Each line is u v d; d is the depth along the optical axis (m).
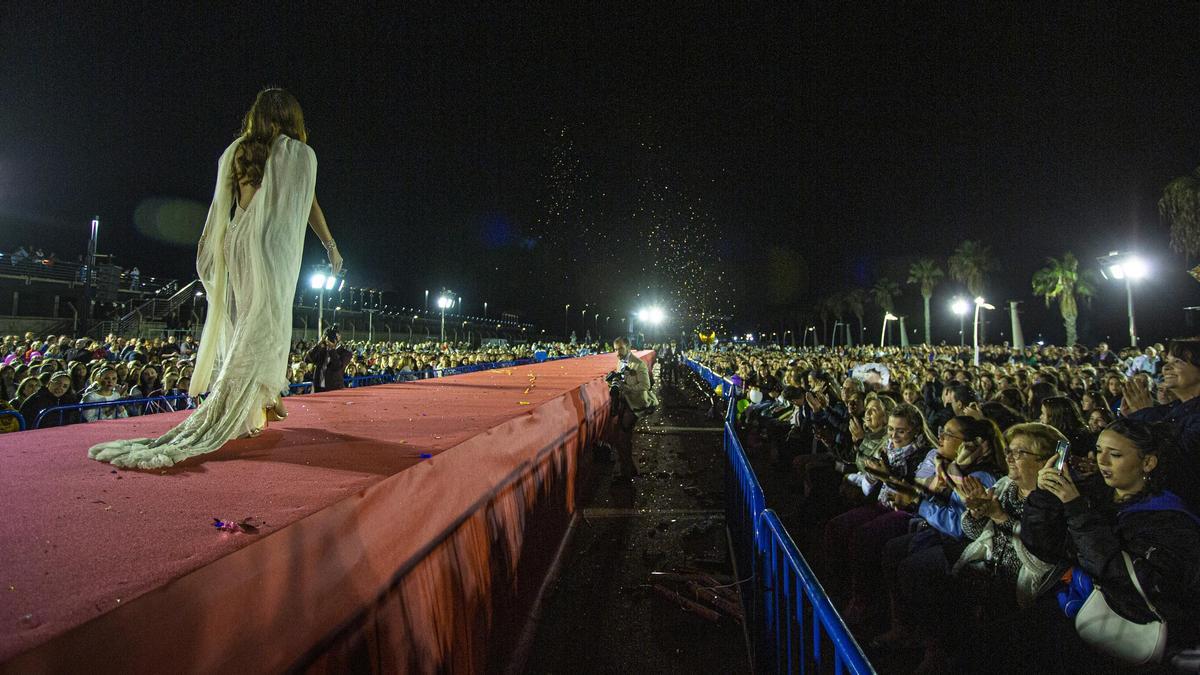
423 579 2.43
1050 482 2.89
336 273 3.67
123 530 1.60
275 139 3.17
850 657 1.58
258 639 1.47
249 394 2.93
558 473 5.79
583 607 4.58
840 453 6.78
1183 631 2.51
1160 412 5.04
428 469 2.61
